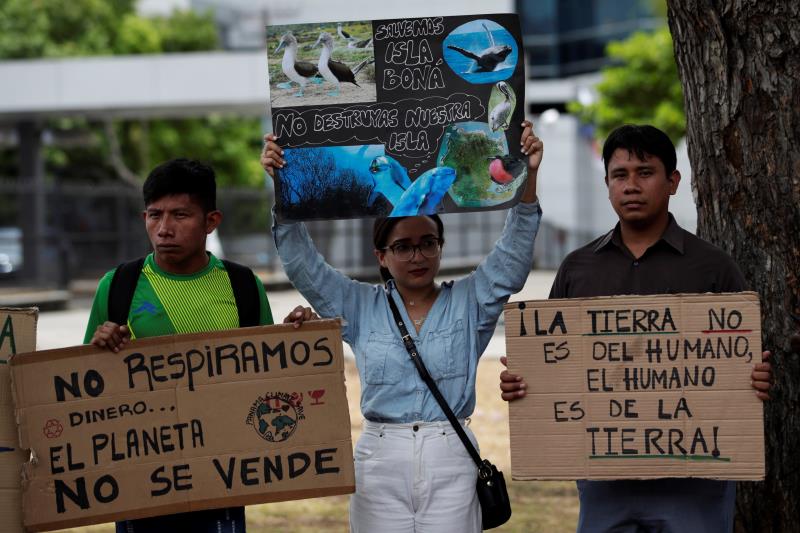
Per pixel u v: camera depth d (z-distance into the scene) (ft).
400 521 14.25
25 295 71.41
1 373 13.74
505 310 13.85
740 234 16.31
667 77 79.15
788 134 15.85
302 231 14.99
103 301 14.29
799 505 16.10
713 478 13.55
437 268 14.89
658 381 13.64
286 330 13.87
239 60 75.41
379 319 14.80
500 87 14.70
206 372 13.83
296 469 13.85
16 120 86.17
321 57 14.70
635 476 13.64
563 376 13.78
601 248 14.76
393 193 14.73
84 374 13.70
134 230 87.66
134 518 13.75
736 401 13.50
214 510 14.15
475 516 14.47
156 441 13.76
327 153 14.71
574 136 111.04
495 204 14.70
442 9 116.37
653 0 100.07
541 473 13.79
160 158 111.34
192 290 14.28
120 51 106.52
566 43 120.37
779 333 15.99
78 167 112.68
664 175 14.26
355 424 31.50
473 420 32.09
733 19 16.10
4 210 85.40
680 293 13.79
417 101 14.73
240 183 114.32
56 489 13.66
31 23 101.35
